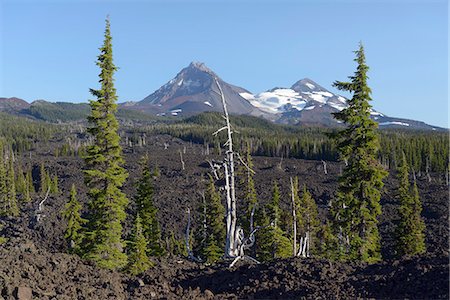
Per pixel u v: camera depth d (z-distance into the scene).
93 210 30.11
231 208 18.75
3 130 182.50
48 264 14.01
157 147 165.75
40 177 100.25
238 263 16.08
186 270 15.43
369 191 28.47
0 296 10.75
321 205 73.69
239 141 152.25
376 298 10.80
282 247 37.53
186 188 88.06
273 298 11.67
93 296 11.63
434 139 122.06
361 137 28.56
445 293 10.14
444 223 58.78
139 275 14.75
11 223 60.91
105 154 29.70
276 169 113.06
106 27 29.95
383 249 49.84
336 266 13.48
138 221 30.52
